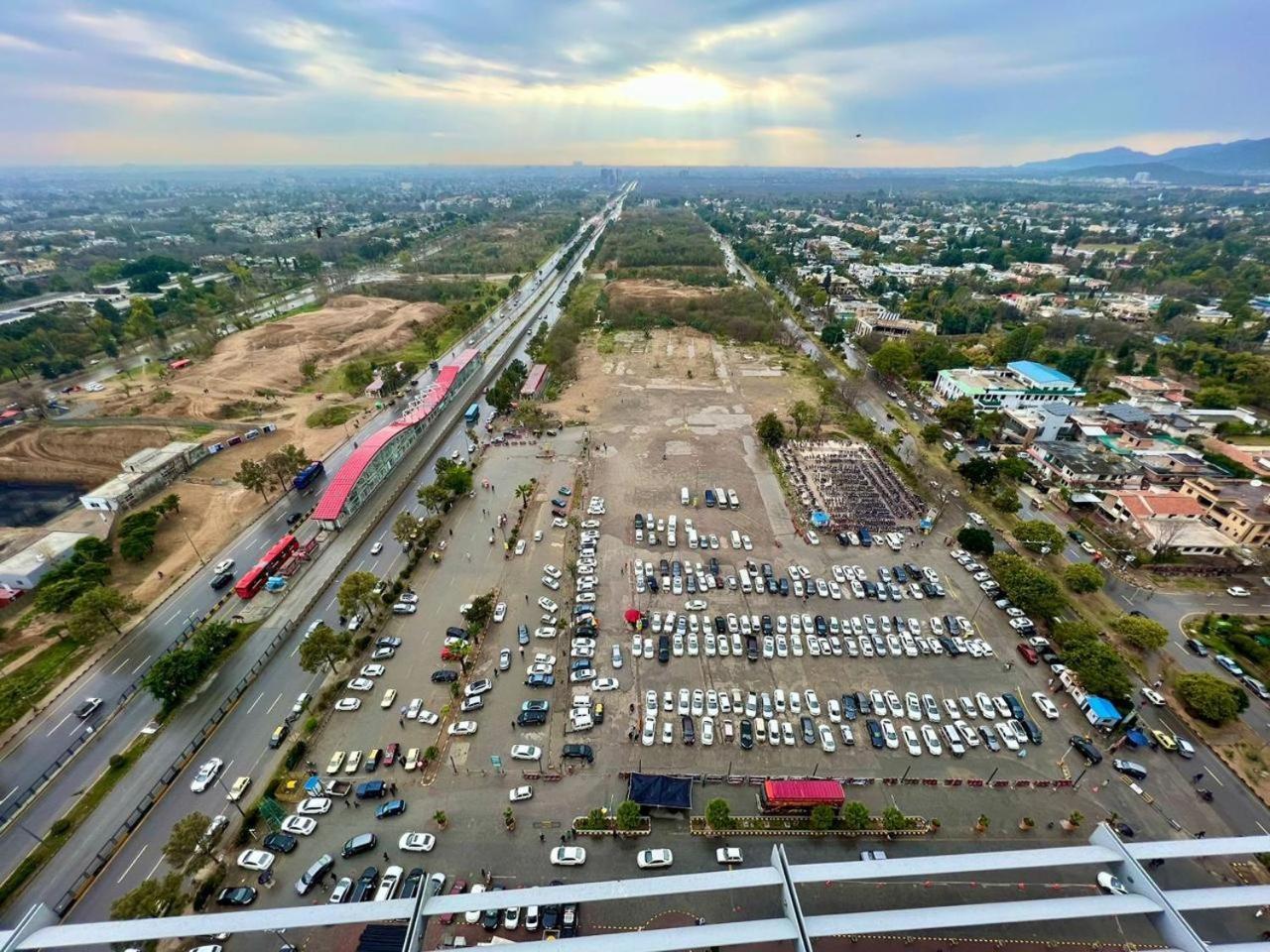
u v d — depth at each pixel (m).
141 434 154.75
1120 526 125.06
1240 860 68.06
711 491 135.88
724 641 95.12
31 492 139.75
